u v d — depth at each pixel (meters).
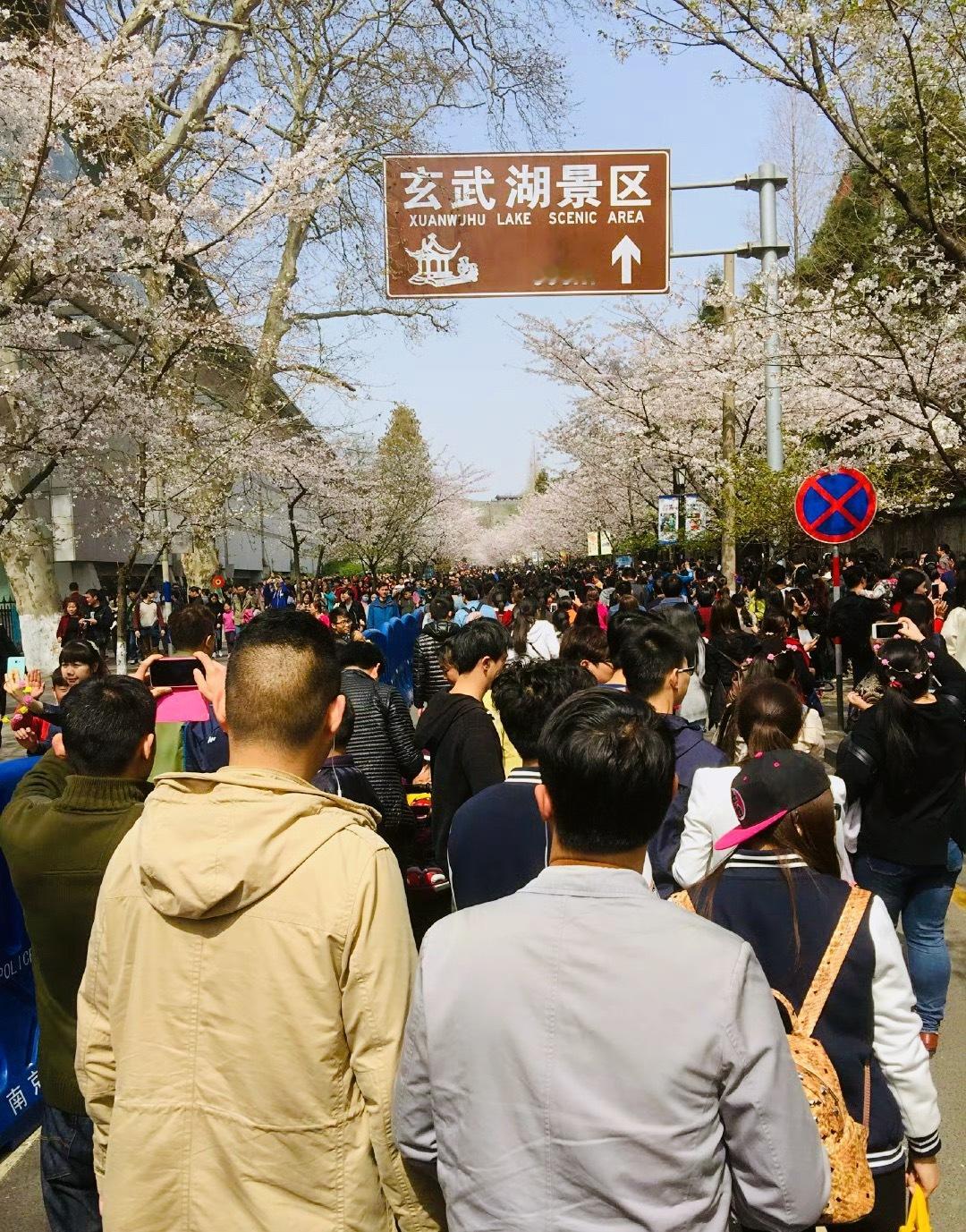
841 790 3.45
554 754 1.83
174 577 35.22
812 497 11.48
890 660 4.48
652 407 22.95
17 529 16.95
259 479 31.27
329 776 3.96
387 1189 1.93
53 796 3.21
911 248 12.15
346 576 57.44
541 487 99.81
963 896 7.20
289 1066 1.92
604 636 5.52
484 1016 1.68
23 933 4.38
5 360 14.55
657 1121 1.59
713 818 3.16
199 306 16.53
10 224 10.61
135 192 13.04
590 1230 1.58
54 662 19.23
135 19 13.41
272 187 14.29
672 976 1.64
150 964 2.00
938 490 22.23
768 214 15.18
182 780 2.07
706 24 7.66
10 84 11.05
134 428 13.43
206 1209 1.93
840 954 2.35
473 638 4.82
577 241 12.44
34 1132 4.45
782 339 12.93
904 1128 2.42
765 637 7.62
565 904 1.75
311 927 1.93
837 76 8.05
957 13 8.15
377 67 18.61
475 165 12.44
